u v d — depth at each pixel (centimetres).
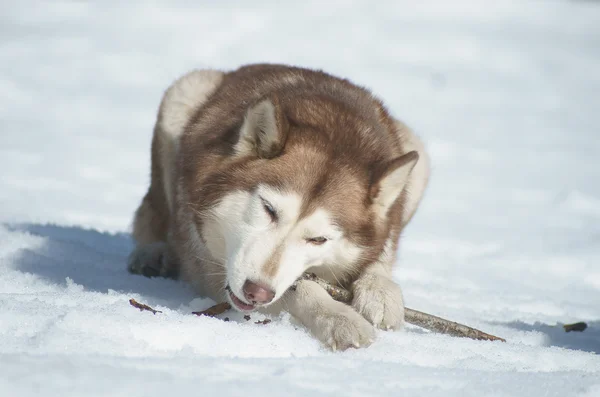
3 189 2131
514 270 1720
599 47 7931
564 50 7588
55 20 6950
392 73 5928
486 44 7481
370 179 888
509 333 980
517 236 2127
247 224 838
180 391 538
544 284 1605
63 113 3906
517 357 800
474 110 4875
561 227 2292
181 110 1120
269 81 1069
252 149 884
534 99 5441
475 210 2531
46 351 614
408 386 622
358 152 906
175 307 882
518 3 9869
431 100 5081
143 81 5066
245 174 864
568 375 693
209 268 938
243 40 6844
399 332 854
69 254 1141
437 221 2325
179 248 1045
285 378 600
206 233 906
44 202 2003
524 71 6512
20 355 580
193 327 718
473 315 1128
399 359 744
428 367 698
